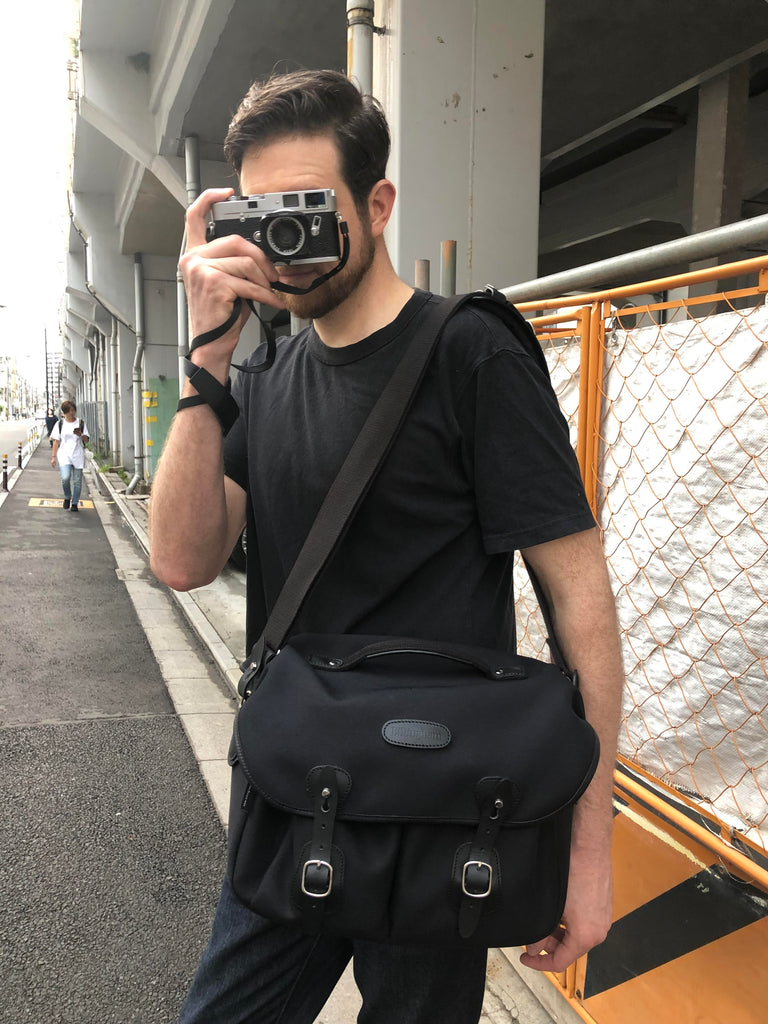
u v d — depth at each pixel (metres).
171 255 15.41
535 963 1.08
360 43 2.95
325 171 1.05
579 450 1.90
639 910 1.77
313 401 1.16
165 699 4.59
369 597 1.10
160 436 15.81
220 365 1.14
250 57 6.21
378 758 0.92
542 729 0.94
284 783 0.93
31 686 4.78
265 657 1.11
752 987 1.48
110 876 2.77
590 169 10.66
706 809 1.58
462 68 3.01
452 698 0.97
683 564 1.62
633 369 1.75
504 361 1.03
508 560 1.15
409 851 0.91
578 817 1.03
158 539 1.21
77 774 3.57
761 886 1.43
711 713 1.57
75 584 7.80
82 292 21.17
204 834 3.07
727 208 6.75
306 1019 1.23
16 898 2.63
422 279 2.46
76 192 14.94
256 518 1.26
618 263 1.67
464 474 1.08
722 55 6.10
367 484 1.06
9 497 16.05
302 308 1.10
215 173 8.45
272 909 0.94
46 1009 2.14
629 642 1.80
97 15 7.50
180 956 2.36
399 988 1.12
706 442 1.54
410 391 1.05
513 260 3.14
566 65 6.19
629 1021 1.79
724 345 1.49
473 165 3.05
